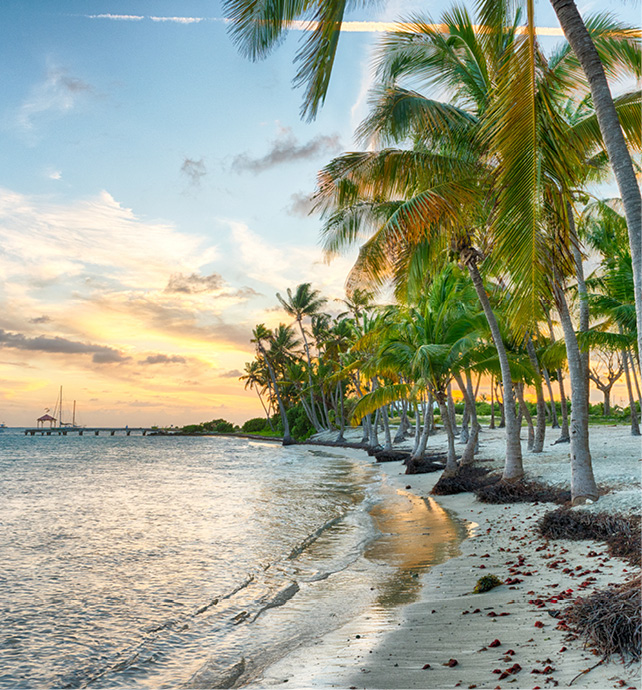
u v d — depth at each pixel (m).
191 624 7.75
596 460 18.39
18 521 17.48
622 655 4.74
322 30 6.83
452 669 5.11
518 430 17.11
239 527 15.52
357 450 54.78
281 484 27.39
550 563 8.82
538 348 25.72
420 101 12.27
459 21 13.48
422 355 19.66
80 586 9.77
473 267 17.20
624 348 20.41
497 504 15.82
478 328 20.55
